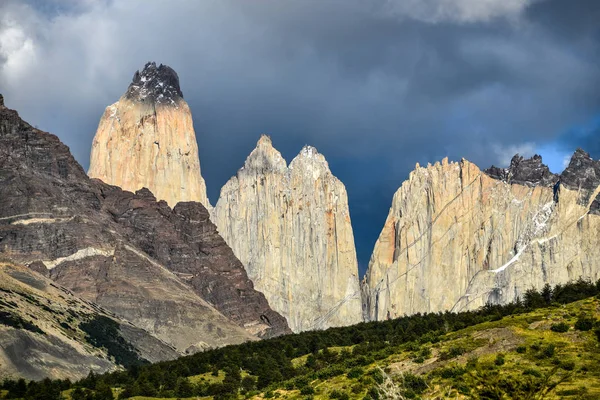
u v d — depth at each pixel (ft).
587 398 611.47
